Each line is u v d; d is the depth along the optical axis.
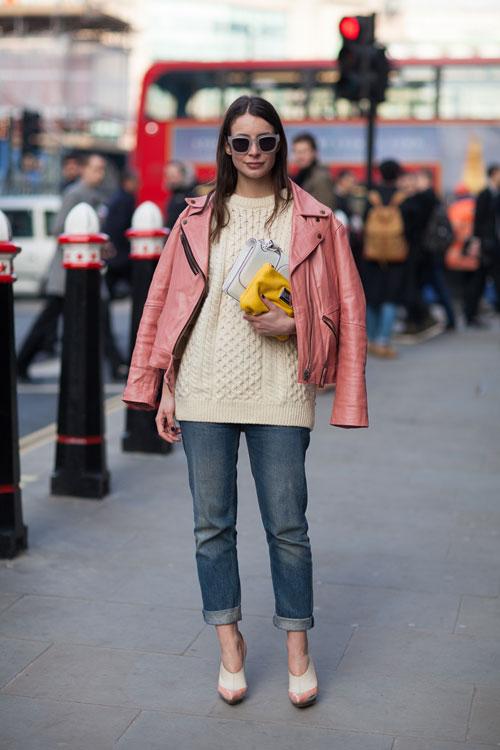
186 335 4.68
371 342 16.48
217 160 4.67
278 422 4.59
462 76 26.39
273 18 70.75
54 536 7.13
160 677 5.07
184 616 5.80
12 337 6.56
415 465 9.32
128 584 6.27
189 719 4.67
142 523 7.45
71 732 4.54
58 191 36.22
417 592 6.20
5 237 6.46
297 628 4.76
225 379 4.58
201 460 4.65
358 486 8.58
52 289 13.46
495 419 11.42
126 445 9.47
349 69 15.98
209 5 68.94
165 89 27.03
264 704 4.82
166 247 4.84
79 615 5.80
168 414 4.80
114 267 14.20
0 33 49.28
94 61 49.09
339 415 4.65
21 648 5.37
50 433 10.54
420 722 4.65
